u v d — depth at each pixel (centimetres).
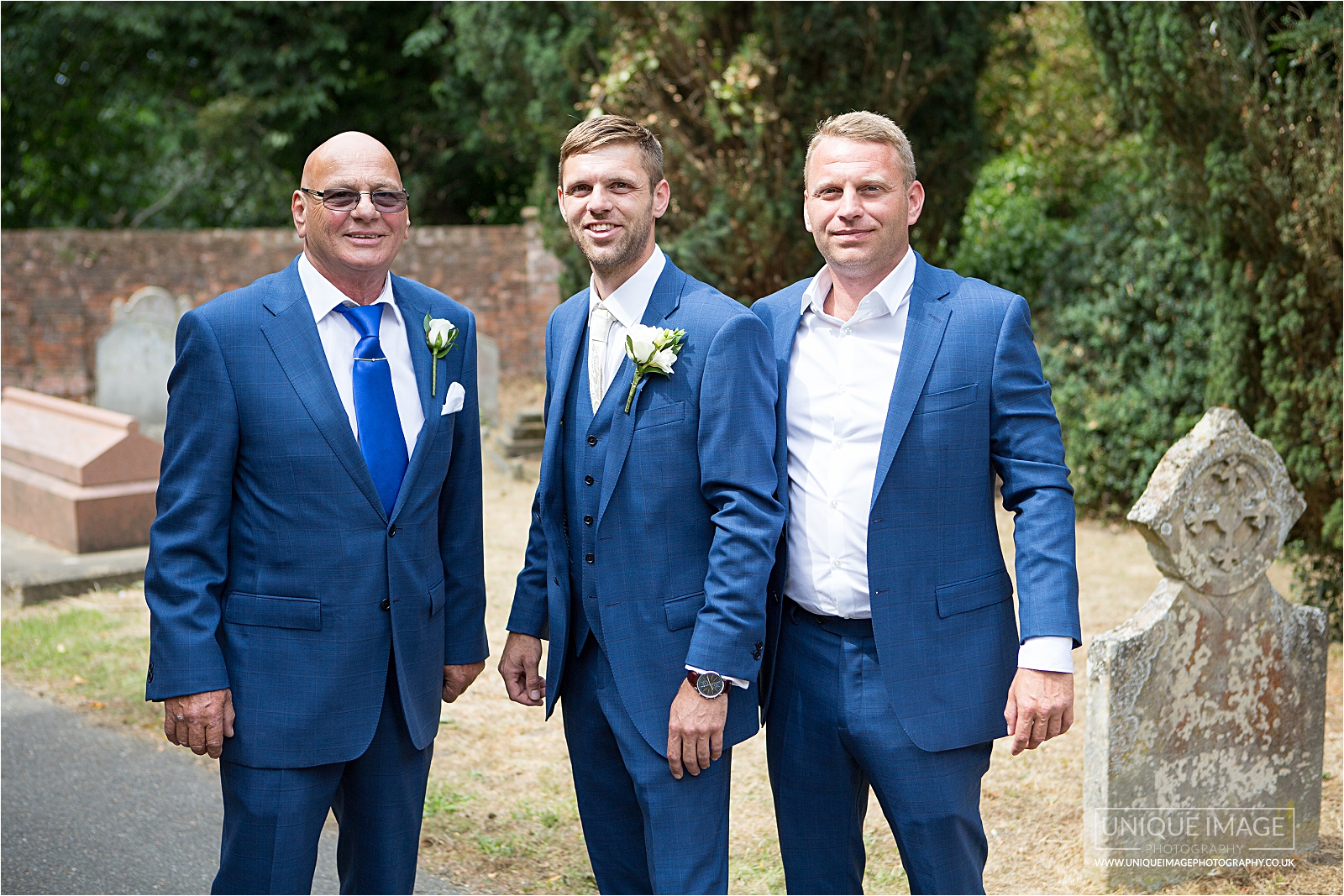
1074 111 1227
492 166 1709
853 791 272
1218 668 361
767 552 250
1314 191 516
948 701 256
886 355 262
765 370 258
